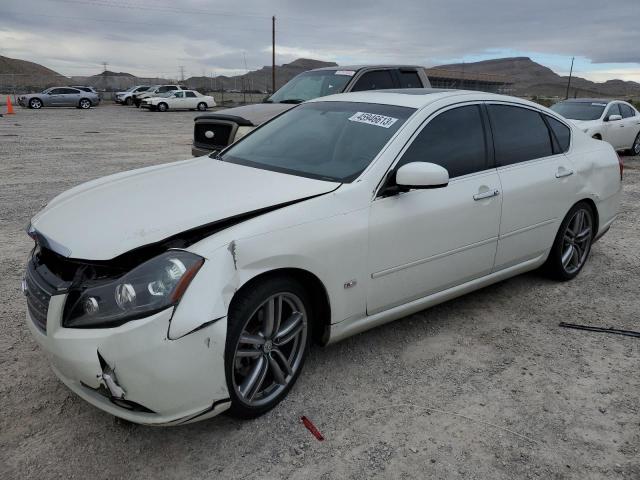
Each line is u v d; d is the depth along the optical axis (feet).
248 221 8.84
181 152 44.27
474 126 12.72
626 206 26.37
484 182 12.43
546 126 14.80
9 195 25.76
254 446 8.76
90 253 8.09
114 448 8.63
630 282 16.22
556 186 14.33
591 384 10.75
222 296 8.02
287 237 9.00
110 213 9.16
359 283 10.27
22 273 15.47
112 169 34.30
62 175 31.65
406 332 12.69
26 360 11.02
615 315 13.92
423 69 30.07
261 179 10.69
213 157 13.21
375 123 11.93
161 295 7.68
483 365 11.36
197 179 10.87
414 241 11.00
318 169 11.18
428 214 11.14
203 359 7.89
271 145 12.80
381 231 10.37
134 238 8.21
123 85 233.55
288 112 14.49
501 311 13.99
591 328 13.14
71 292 7.99
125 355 7.53
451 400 10.11
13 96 160.25
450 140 12.09
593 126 40.88
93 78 231.91
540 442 9.02
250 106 27.58
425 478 8.16
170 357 7.63
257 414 9.32
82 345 7.69
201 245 8.19
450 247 11.80
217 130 25.71
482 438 9.08
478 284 13.10
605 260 18.24
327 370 10.96
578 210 15.51
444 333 12.72
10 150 43.11
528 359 11.66
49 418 9.28
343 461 8.47
